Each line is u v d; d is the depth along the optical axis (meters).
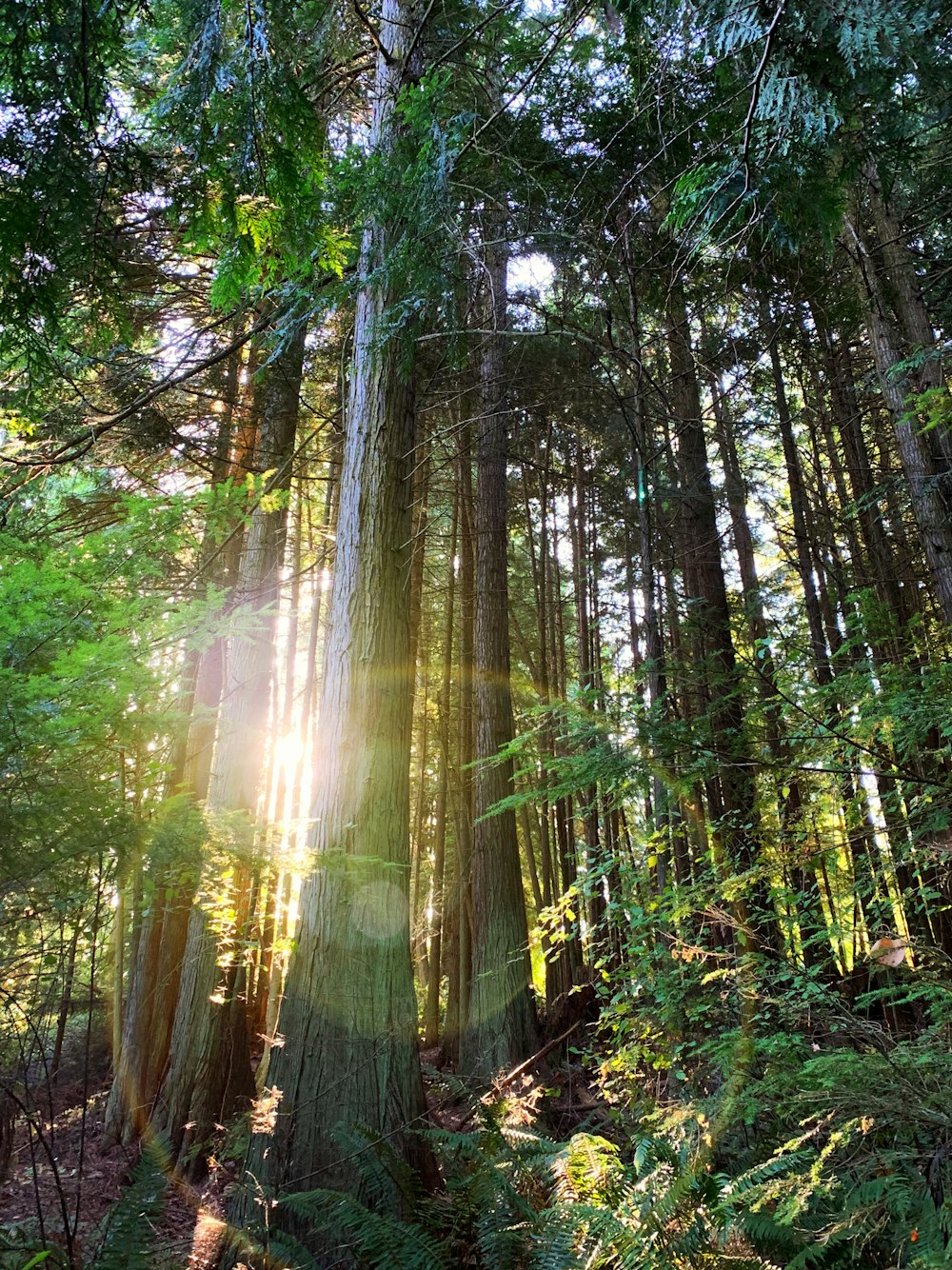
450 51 4.50
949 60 2.73
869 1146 2.21
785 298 5.97
